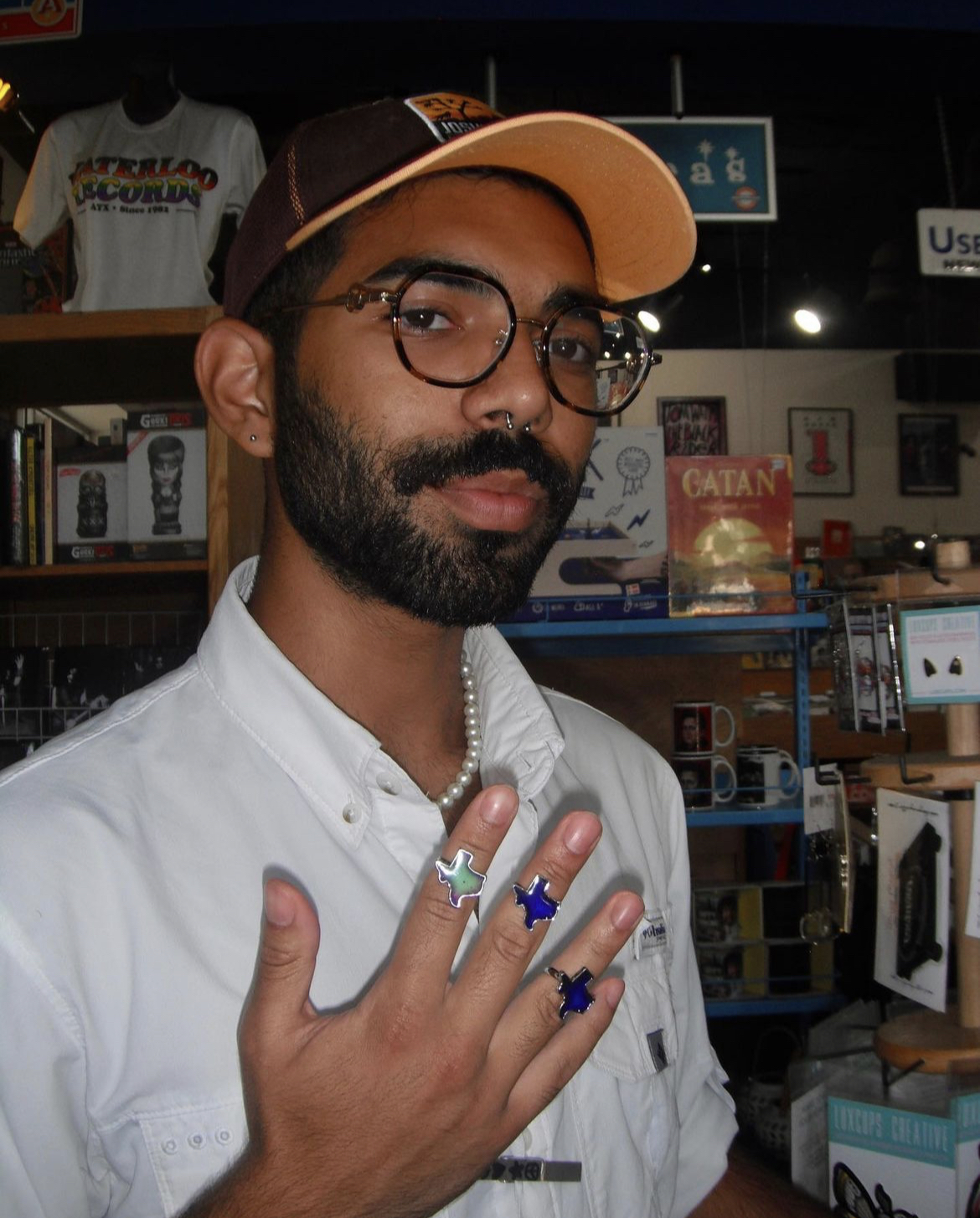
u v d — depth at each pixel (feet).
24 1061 1.97
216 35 8.89
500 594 2.36
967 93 10.18
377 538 2.31
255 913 2.23
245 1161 1.70
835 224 17.22
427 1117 1.69
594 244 2.95
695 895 6.97
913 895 4.38
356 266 2.37
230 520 6.29
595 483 6.82
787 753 7.23
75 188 8.17
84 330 6.16
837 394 21.59
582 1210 2.49
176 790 2.32
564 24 8.82
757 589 6.81
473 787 2.85
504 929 1.71
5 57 9.09
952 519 21.86
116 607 7.92
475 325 2.35
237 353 2.60
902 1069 4.30
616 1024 2.83
